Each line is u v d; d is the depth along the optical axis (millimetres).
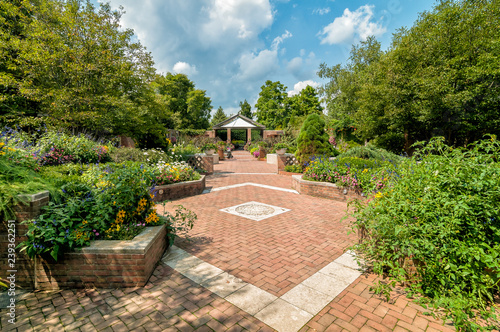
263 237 4512
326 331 2275
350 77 30141
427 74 14445
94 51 10430
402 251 2811
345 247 4082
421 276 2818
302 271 3336
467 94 13141
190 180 8188
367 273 3285
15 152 4273
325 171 7938
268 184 9992
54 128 9641
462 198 2777
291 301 2705
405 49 15531
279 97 49281
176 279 3135
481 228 2748
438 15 15805
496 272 2691
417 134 18266
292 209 6344
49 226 2773
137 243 3066
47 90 9805
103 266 2928
